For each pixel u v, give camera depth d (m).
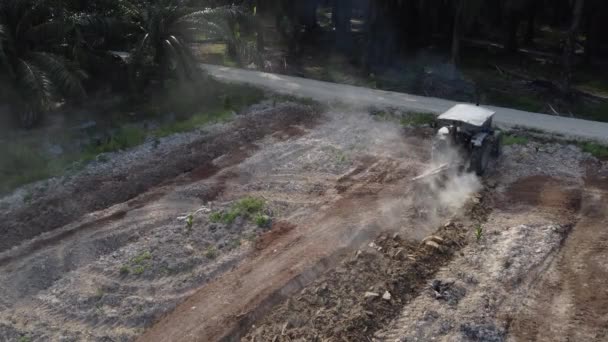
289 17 30.20
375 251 11.58
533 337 9.40
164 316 9.94
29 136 17.64
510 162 16.30
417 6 28.42
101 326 9.73
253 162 16.08
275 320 9.72
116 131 18.56
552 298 10.36
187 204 13.82
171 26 20.86
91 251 11.85
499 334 9.44
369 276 10.82
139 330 9.62
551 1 29.28
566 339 9.34
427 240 11.97
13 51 16.95
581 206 13.77
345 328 9.45
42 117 18.70
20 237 12.34
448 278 10.80
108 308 10.14
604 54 31.23
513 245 11.84
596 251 11.84
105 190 14.33
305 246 11.80
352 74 26.83
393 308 10.00
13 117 18.27
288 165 16.02
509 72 27.34
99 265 11.34
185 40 21.39
